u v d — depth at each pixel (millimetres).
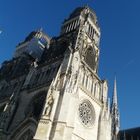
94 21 95375
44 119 53438
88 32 87875
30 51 93438
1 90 82625
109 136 69125
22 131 60375
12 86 79750
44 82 67875
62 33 90562
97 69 82500
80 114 63594
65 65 66188
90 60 81125
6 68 93062
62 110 55781
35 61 79750
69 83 61438
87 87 70562
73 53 70375
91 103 69188
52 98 57312
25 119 60281
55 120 54469
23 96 70062
